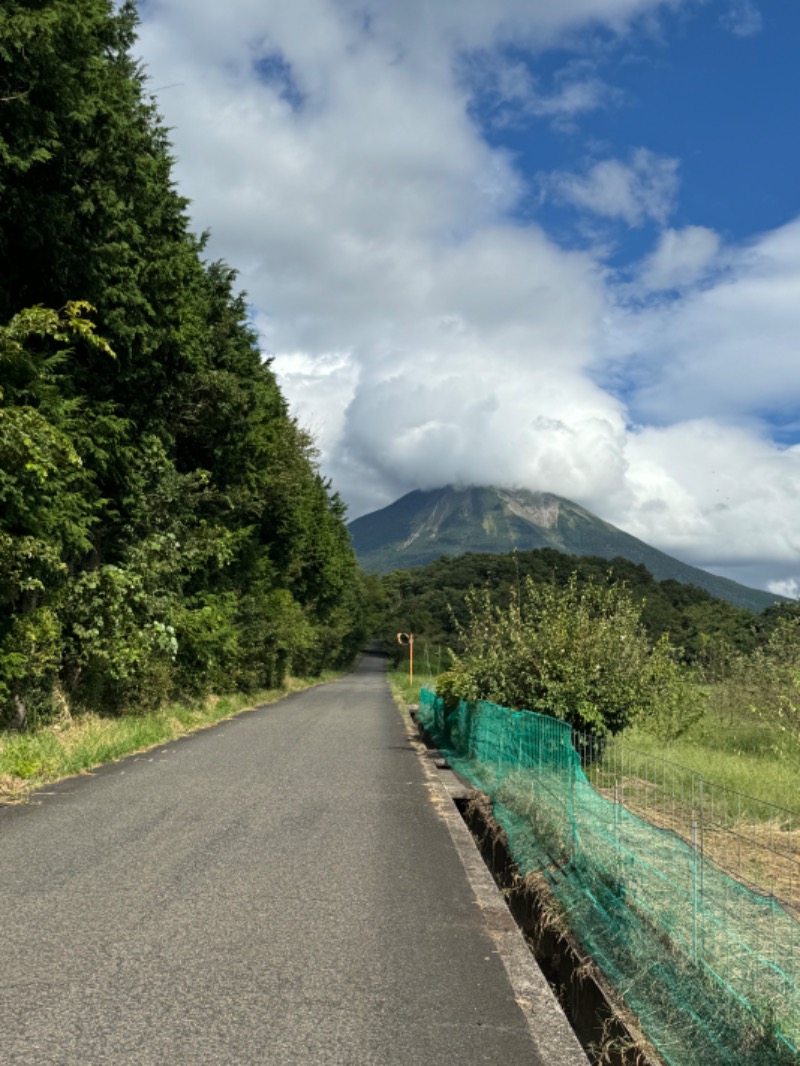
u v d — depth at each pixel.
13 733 13.45
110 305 16.81
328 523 61.84
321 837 7.73
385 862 6.88
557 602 13.15
